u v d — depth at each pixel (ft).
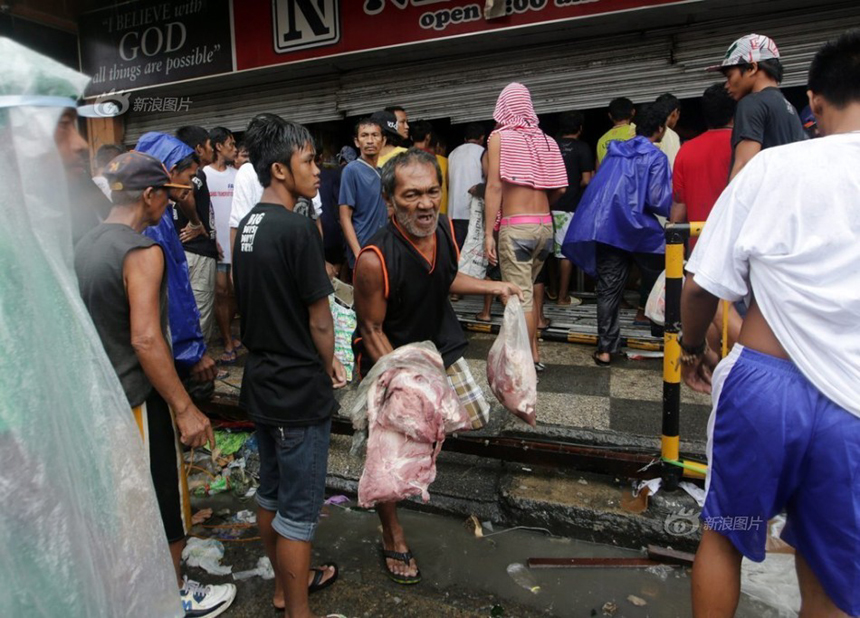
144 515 3.65
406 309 7.24
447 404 6.82
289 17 18.80
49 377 3.04
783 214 4.61
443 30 17.01
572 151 16.87
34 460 2.86
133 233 6.09
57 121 3.30
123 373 6.14
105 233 6.01
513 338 7.94
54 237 3.28
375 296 6.90
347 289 10.87
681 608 7.27
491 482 9.61
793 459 4.72
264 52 19.40
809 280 4.51
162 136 9.53
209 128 22.24
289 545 6.55
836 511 4.58
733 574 5.26
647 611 7.25
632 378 12.73
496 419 10.98
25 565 2.84
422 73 18.84
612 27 16.22
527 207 11.84
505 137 11.75
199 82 20.90
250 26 19.42
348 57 18.54
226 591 7.60
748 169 4.97
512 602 7.49
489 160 11.89
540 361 14.01
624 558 8.21
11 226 2.98
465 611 7.34
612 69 16.81
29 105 3.11
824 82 4.82
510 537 8.85
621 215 12.35
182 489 6.98
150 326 5.94
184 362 8.33
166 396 6.14
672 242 7.80
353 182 12.88
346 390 12.89
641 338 14.66
